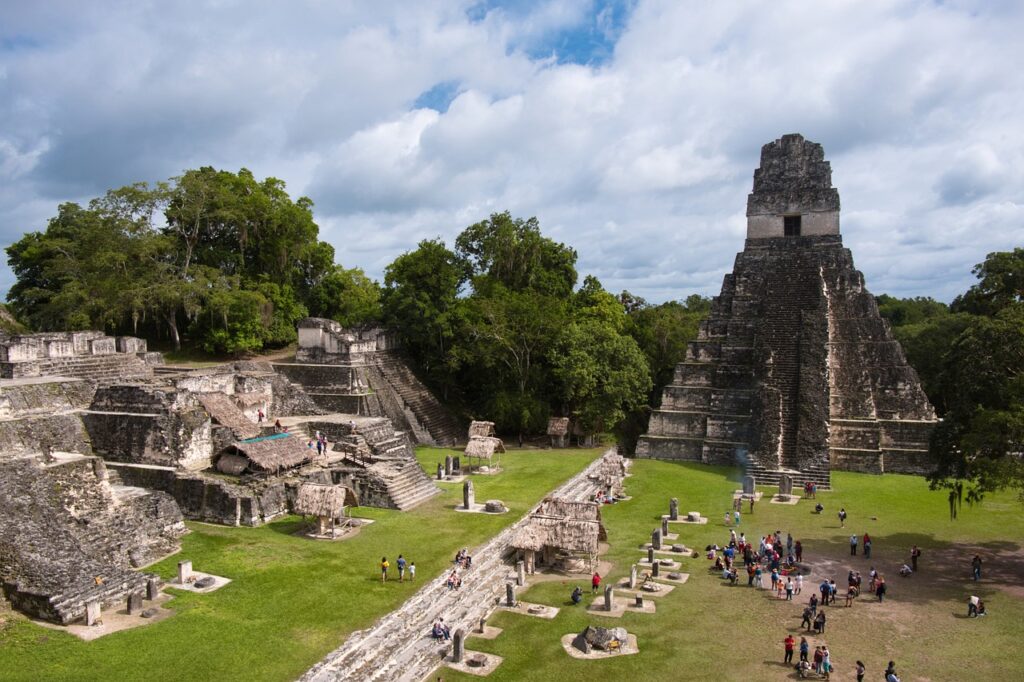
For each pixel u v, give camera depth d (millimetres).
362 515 34281
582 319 63906
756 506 39625
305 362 53906
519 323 58688
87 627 21094
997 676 20734
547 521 29969
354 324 64188
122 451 34188
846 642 23062
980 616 24922
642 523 36594
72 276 54531
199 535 29828
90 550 24453
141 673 18750
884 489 43312
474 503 36938
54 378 37125
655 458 52781
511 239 71688
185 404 35438
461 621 24297
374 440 41500
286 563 27219
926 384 63844
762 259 58750
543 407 56656
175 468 33031
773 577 27516
